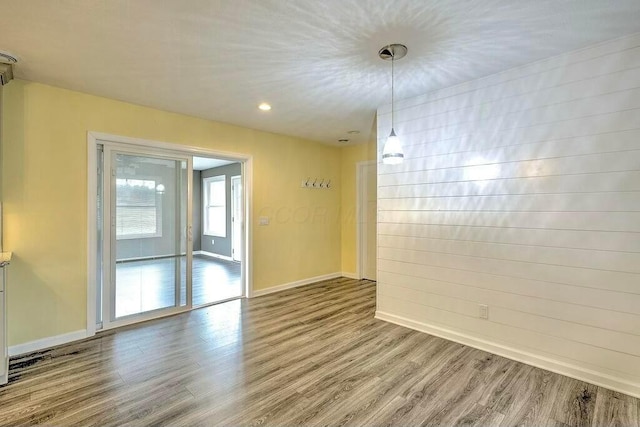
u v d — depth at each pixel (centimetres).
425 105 318
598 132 224
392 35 211
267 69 262
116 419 190
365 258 568
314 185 541
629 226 214
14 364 256
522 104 257
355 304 420
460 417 192
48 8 180
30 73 266
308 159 531
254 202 457
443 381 231
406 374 241
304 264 529
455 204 298
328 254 571
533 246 254
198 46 225
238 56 240
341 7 182
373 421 189
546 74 245
